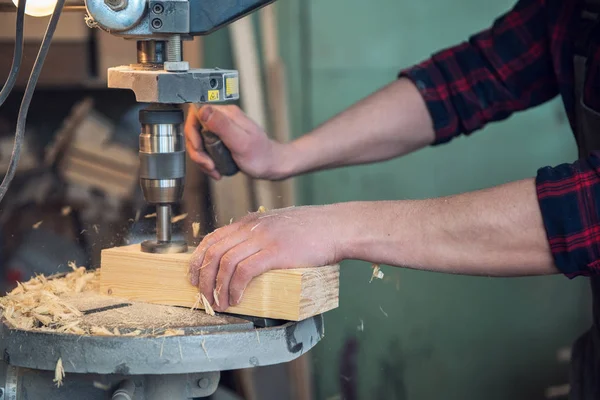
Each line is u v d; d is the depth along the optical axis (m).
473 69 1.43
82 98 2.07
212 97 0.95
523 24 1.40
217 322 0.92
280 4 2.10
